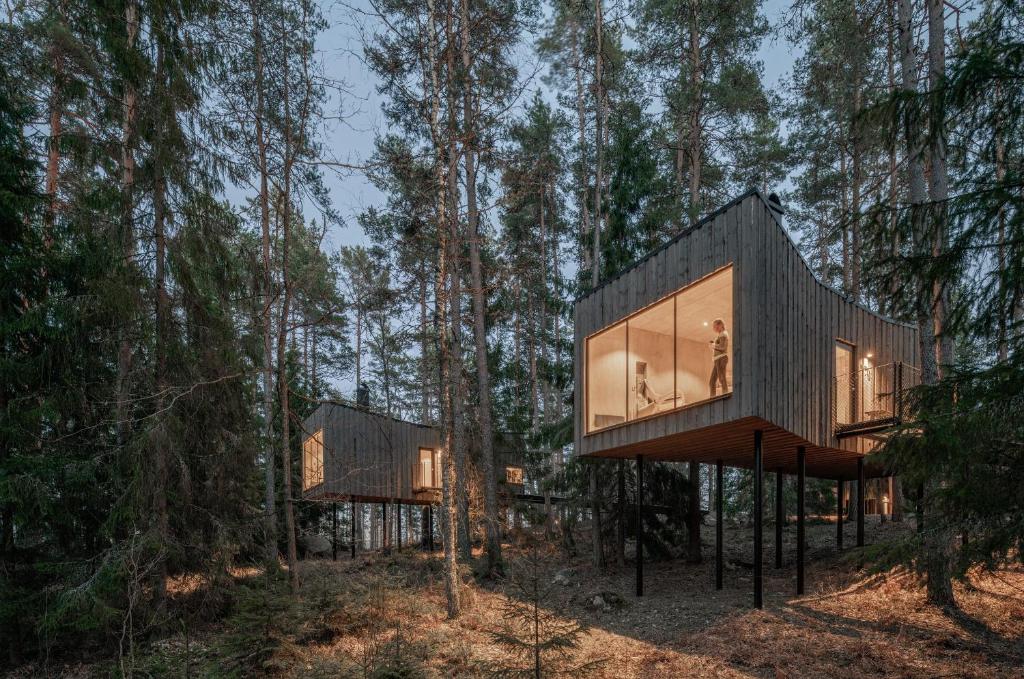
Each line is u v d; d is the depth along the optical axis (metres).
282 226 11.56
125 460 9.77
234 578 10.80
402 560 17.16
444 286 11.34
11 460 8.98
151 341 10.44
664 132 20.61
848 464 13.84
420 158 11.60
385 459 21.14
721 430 10.39
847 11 11.57
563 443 16.83
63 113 11.04
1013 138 5.78
